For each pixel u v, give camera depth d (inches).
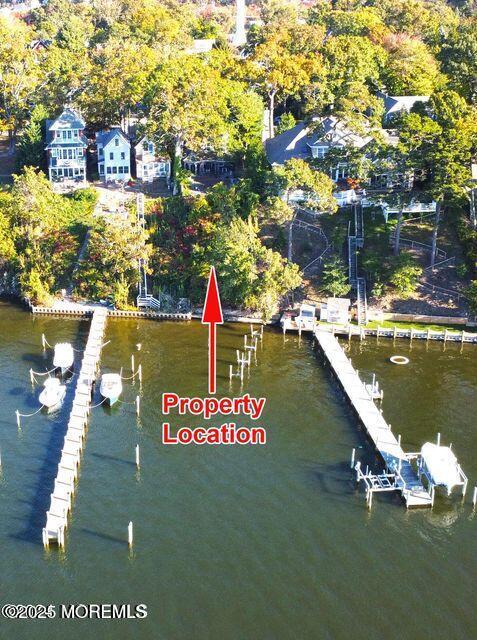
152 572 2394.2
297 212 4692.4
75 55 6235.2
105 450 3009.4
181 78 5044.3
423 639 2174.0
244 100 5246.1
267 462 2960.1
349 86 5196.9
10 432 3093.0
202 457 2982.3
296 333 4067.4
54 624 2196.1
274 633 2183.8
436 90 5733.3
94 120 5565.9
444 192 4052.7
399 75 6013.8
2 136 6181.1
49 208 4589.1
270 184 4313.5
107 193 4985.2
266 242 4488.2
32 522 2591.0
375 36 6771.7
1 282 4527.6
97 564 2420.0
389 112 5452.8
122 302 4249.5
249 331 4079.7
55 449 2994.6
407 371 3673.7
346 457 2999.5
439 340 4001.0
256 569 2416.3
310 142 5000.0
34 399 3334.2
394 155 4227.4
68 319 4195.4
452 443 3090.6
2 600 2273.6
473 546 2541.8
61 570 2393.0
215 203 4525.1
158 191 5024.6
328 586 2356.1
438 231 4539.9
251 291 4124.0
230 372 3575.3
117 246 4237.2
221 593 2321.6
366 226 4584.2
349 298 4254.4
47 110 5506.9
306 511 2689.5
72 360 3567.9
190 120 4854.8
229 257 4106.8
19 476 2822.3
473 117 4244.6
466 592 2347.4
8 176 5305.1
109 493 2758.4
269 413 3297.2
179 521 2623.0
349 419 3270.2
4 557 2432.3
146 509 2679.6
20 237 4537.4
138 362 3700.8
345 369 3617.1
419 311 4168.3
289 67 5708.7
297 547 2514.8
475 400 3425.2
